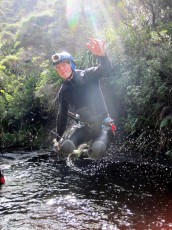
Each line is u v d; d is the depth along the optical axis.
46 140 5.57
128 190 3.45
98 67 2.22
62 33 7.22
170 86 4.21
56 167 4.37
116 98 5.04
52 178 3.93
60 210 3.04
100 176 3.92
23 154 5.12
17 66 6.81
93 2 7.23
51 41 7.15
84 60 5.45
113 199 3.23
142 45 4.74
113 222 2.76
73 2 7.51
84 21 7.05
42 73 5.78
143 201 3.16
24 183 3.78
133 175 3.88
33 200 3.29
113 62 4.81
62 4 8.21
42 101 5.65
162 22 4.95
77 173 4.08
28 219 2.88
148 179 3.74
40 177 3.98
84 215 2.91
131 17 5.64
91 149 2.26
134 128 4.66
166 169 4.02
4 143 5.69
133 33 4.95
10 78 6.43
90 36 6.37
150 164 4.21
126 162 4.33
